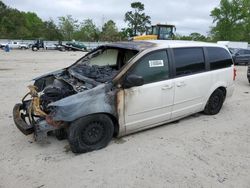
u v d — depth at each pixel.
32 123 4.34
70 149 4.54
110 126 4.54
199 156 4.43
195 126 5.74
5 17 82.69
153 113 5.00
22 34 80.81
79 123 4.20
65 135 4.83
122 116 4.59
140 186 3.60
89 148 4.41
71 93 4.62
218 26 68.94
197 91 5.70
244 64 22.69
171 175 3.87
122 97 4.50
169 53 5.14
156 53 4.93
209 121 6.08
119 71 4.57
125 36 84.31
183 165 4.14
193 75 5.53
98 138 4.48
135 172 3.92
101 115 4.38
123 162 4.18
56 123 4.18
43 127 4.19
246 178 3.85
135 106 4.69
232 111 6.95
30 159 4.21
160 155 4.43
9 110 6.46
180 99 5.38
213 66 6.03
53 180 3.69
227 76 6.42
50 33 80.12
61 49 43.94
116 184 3.63
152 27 24.91
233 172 3.99
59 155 4.34
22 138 4.93
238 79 13.13
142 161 4.22
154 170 3.98
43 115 4.32
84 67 5.51
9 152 4.41
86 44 55.28
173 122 5.91
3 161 4.13
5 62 19.02
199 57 5.72
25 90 8.66
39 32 82.81
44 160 4.18
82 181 3.67
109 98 4.39
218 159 4.36
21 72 13.28
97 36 81.56
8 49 36.44
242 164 4.22
